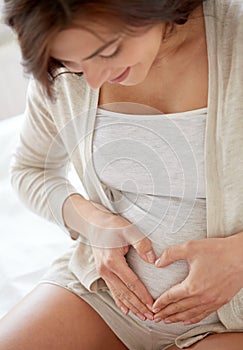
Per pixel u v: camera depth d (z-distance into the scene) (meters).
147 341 1.00
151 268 0.95
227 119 0.83
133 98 0.91
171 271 0.93
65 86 0.94
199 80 0.86
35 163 1.10
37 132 1.05
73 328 0.97
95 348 0.98
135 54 0.74
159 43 0.79
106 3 0.67
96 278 0.99
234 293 0.88
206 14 0.84
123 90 0.91
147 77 0.88
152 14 0.71
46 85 0.77
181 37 0.84
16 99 1.89
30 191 1.09
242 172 0.84
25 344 0.93
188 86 0.87
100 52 0.70
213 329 0.93
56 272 1.05
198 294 0.88
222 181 0.86
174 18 0.76
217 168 0.86
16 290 1.17
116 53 0.73
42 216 1.09
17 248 1.27
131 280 0.96
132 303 0.96
